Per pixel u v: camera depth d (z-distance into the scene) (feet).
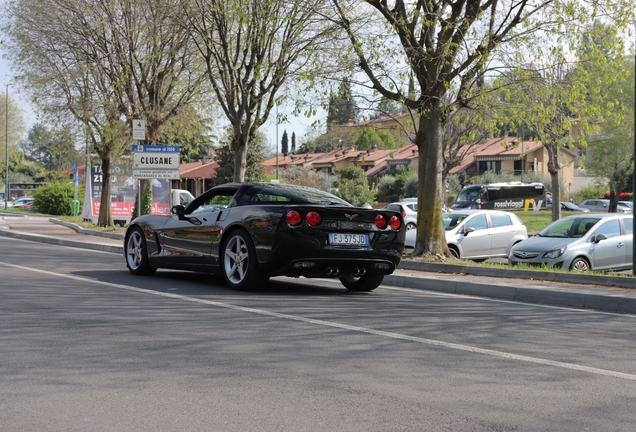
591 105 50.78
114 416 14.29
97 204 112.57
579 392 16.63
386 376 17.74
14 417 14.19
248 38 70.18
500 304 32.76
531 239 55.26
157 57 84.07
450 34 50.39
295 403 15.26
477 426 13.85
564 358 20.35
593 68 50.98
